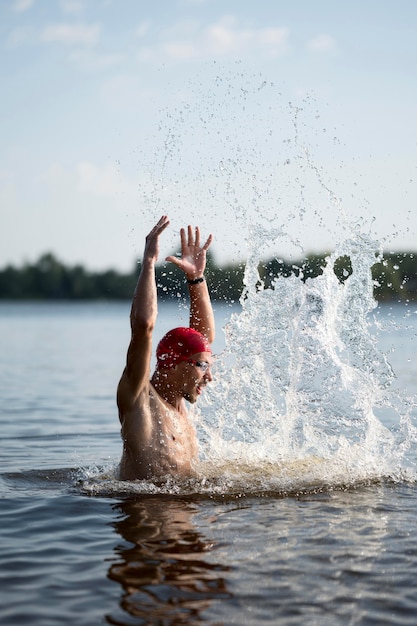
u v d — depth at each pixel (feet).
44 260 356.79
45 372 48.06
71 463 18.30
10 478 16.43
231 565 10.34
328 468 16.49
